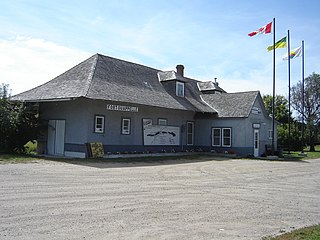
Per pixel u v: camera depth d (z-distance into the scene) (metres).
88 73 23.56
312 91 53.03
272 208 9.03
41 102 23.36
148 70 30.50
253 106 31.08
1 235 5.96
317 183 14.27
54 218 7.16
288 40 35.47
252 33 31.80
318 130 51.91
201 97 34.78
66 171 14.74
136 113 25.12
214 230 6.76
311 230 6.79
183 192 10.95
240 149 29.72
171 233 6.46
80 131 21.64
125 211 8.04
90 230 6.44
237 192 11.39
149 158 23.77
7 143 21.75
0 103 21.56
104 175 14.14
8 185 10.65
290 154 35.78
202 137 32.00
